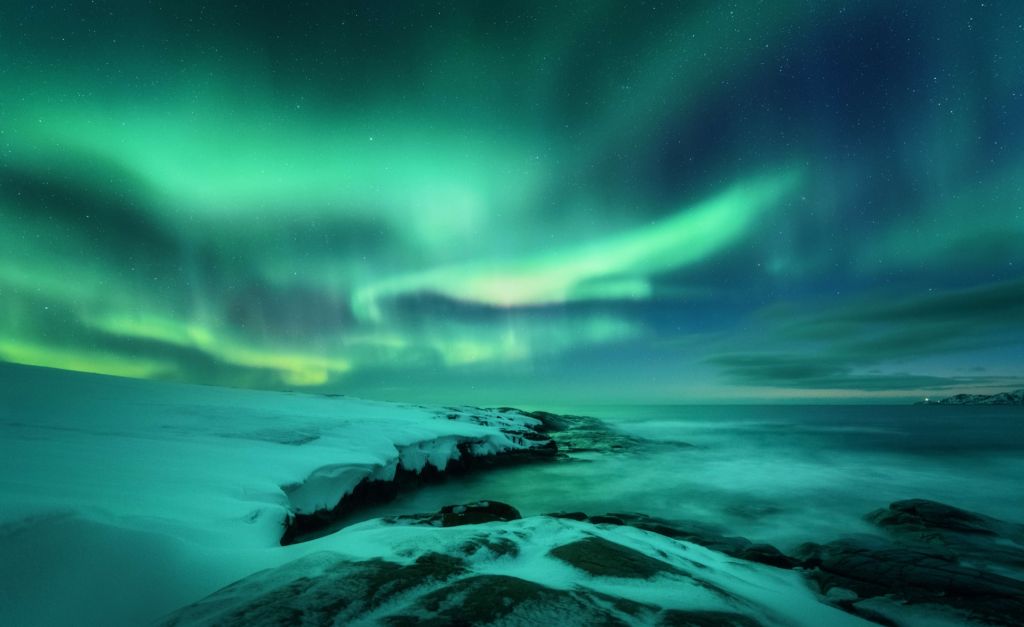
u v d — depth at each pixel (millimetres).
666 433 52031
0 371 25750
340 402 36219
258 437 16234
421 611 3580
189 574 4973
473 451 27359
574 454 33125
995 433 49688
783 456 31641
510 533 6305
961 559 9539
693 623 3760
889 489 20109
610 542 6074
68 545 4664
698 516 15594
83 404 19109
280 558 5711
